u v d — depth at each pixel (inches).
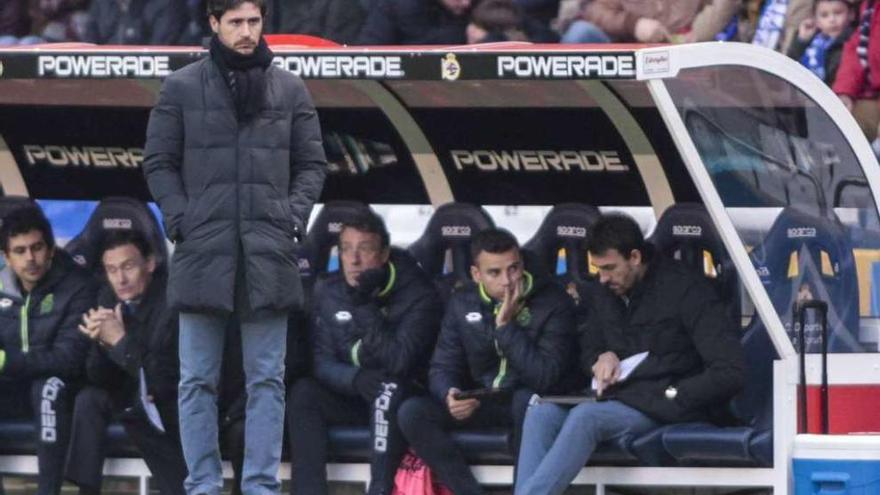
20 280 1158.3
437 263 1198.3
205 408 1017.5
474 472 1088.8
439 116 1214.3
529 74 994.1
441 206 1197.1
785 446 1016.9
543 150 1213.1
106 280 1149.1
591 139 1200.8
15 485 1151.0
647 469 1048.2
